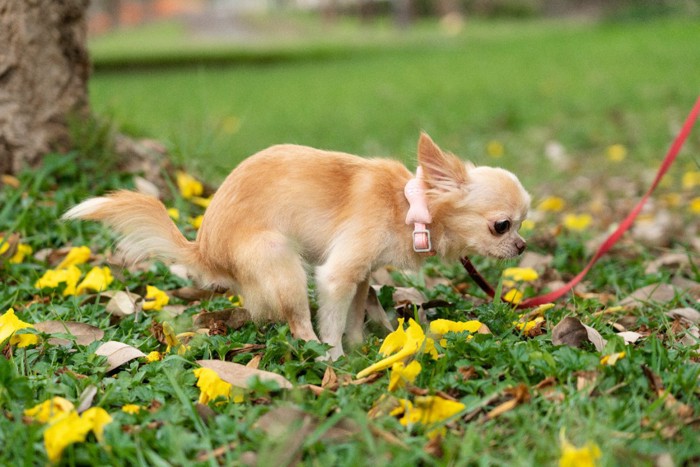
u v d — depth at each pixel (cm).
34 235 190
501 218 156
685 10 1270
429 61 765
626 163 303
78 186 200
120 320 167
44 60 209
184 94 572
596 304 170
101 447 131
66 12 211
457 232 157
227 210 154
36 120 208
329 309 153
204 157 229
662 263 193
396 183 156
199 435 135
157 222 157
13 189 201
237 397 141
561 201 244
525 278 179
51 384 141
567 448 126
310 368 148
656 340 147
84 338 157
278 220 153
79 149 210
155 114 431
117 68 869
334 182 155
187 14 2536
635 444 131
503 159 317
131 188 203
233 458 130
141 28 2064
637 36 835
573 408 135
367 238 153
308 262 157
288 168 155
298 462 129
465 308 167
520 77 569
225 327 161
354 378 145
